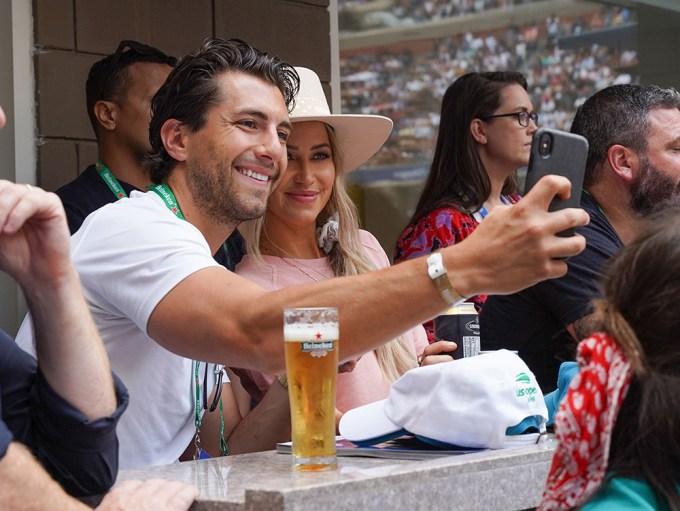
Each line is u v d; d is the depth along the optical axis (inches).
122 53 133.1
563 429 54.5
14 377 67.8
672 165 120.5
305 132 113.2
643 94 122.3
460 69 261.9
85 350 66.8
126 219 84.9
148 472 72.9
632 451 54.8
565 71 253.4
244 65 93.6
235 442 97.0
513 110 151.5
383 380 110.5
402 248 147.6
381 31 250.8
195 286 79.7
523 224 69.9
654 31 238.4
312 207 113.3
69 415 66.2
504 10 257.8
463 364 74.7
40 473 62.3
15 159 137.2
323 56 170.4
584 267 112.8
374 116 115.0
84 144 142.5
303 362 65.9
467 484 65.6
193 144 92.6
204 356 79.4
